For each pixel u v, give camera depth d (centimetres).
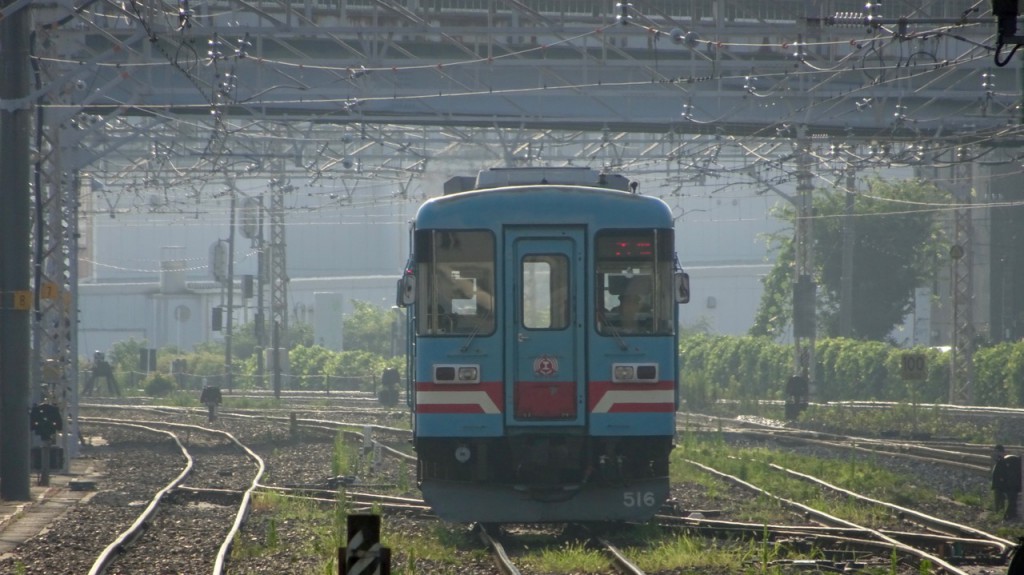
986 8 9125
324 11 10175
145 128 11825
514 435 5034
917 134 10369
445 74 9838
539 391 5047
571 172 5569
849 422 11969
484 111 10594
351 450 8812
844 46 10350
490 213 5091
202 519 5884
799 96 9706
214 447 9938
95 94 8481
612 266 5103
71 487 7181
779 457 8388
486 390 5034
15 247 6575
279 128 12550
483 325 5062
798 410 12850
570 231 5097
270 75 10519
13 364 6606
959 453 8781
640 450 5112
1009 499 5894
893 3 9738
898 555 4603
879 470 7531
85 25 9138
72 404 9056
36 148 8094
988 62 9900
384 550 2266
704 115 10738
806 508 5828
